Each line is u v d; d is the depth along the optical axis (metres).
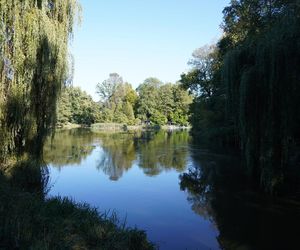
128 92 104.81
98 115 90.56
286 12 14.20
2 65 14.12
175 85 101.88
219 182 18.25
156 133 64.56
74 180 18.56
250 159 16.41
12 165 14.70
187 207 13.76
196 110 53.22
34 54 14.48
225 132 37.62
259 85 15.09
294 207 13.45
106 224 9.42
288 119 13.76
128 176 20.05
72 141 42.81
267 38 14.77
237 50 18.30
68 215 9.80
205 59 52.97
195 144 39.38
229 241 10.31
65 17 16.64
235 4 31.11
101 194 15.75
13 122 14.55
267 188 15.53
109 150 32.94
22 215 8.59
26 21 14.41
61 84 16.27
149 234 10.83
